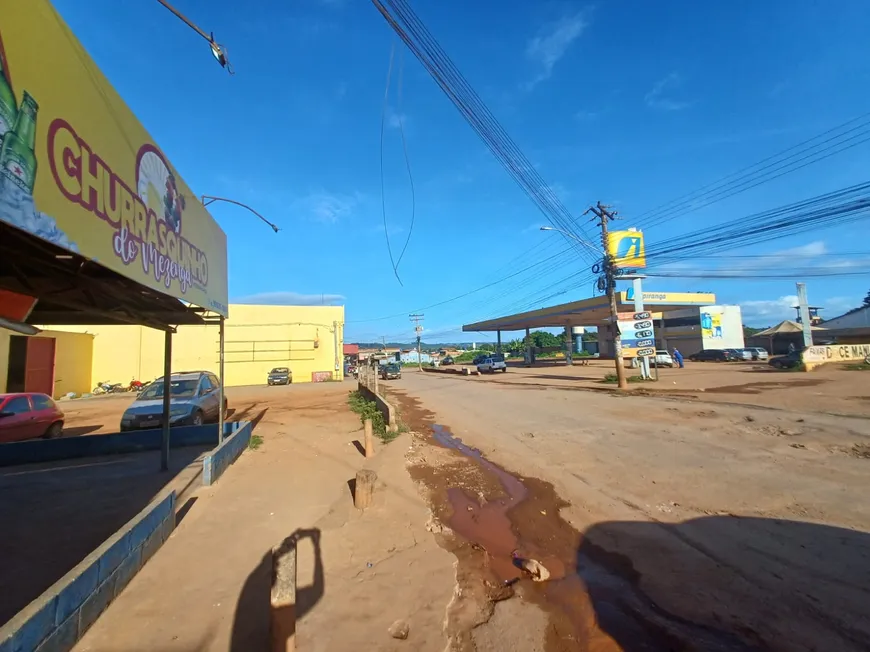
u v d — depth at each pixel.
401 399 21.52
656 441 9.71
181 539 5.21
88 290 5.50
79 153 3.05
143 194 4.23
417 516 5.99
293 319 40.16
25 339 24.47
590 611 3.74
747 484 6.64
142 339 34.97
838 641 3.20
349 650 3.29
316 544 5.11
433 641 3.39
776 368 29.75
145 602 3.86
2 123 2.28
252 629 3.47
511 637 3.42
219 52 4.83
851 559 4.33
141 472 8.48
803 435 9.59
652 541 4.99
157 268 4.62
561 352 82.81
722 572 4.23
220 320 9.10
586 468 7.96
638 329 24.08
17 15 2.43
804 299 32.28
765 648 3.17
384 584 4.24
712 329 53.44
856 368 26.41
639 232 25.48
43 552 4.86
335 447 10.38
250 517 5.92
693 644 3.25
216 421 14.50
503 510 6.21
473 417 14.62
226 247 8.51
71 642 3.23
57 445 9.92
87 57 3.18
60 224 2.81
